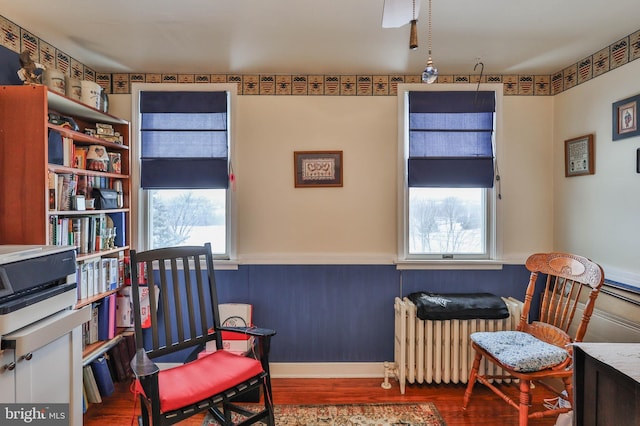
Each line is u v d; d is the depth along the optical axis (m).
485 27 1.82
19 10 1.63
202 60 2.22
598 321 1.96
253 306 2.45
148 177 2.41
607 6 1.62
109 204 2.14
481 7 1.63
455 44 2.01
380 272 2.46
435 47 2.05
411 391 2.24
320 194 2.46
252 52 2.11
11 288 1.17
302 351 2.46
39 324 1.27
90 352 1.97
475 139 2.44
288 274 2.46
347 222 2.47
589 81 2.15
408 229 2.48
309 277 2.45
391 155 2.46
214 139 2.42
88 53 2.12
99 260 2.06
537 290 2.46
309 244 2.47
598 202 2.09
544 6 1.62
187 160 2.41
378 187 2.46
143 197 2.47
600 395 1.21
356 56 2.16
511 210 2.48
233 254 2.44
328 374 2.45
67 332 1.40
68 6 1.60
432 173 2.41
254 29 1.83
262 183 2.46
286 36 1.91
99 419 1.94
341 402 2.12
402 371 2.21
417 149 2.43
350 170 2.46
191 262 2.47
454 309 2.14
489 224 2.49
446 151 2.44
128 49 2.07
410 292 2.46
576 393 1.30
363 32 1.86
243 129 2.45
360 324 2.46
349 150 2.46
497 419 1.94
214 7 1.62
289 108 2.45
